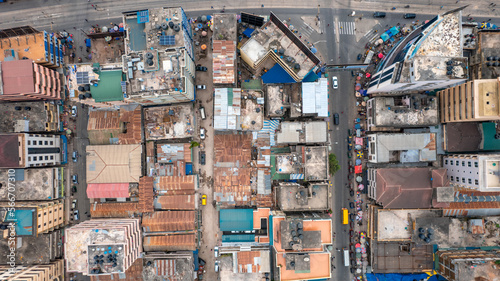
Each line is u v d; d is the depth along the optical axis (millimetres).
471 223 59969
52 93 60250
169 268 59250
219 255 58938
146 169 64062
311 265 55906
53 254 60281
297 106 60531
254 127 59938
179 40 52844
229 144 62688
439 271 61375
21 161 55094
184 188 62375
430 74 51000
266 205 62688
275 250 57281
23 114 60500
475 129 60750
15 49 59188
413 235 59000
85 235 53875
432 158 61219
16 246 57344
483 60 59031
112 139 63406
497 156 51688
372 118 61875
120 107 62469
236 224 61438
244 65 64625
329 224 56344
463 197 61156
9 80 54219
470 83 52281
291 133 60750
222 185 62469
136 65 51250
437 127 62656
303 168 60375
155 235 62250
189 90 55812
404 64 52438
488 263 55625
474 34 60125
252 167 63500
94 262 51844
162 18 53062
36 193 60000
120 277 61000
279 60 59531
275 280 59688
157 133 62531
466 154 59031
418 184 58125
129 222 58219
